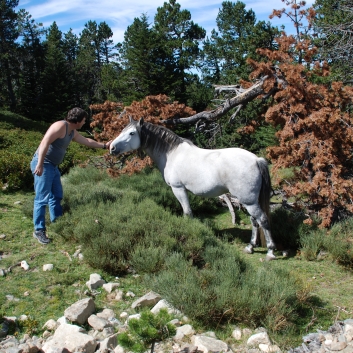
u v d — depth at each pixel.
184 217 5.39
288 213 5.87
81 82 43.34
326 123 5.53
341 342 2.96
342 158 5.88
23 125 30.59
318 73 6.64
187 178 5.22
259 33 21.38
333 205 5.43
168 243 4.56
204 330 3.27
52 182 5.23
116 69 42.97
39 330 3.18
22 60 41.19
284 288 3.53
